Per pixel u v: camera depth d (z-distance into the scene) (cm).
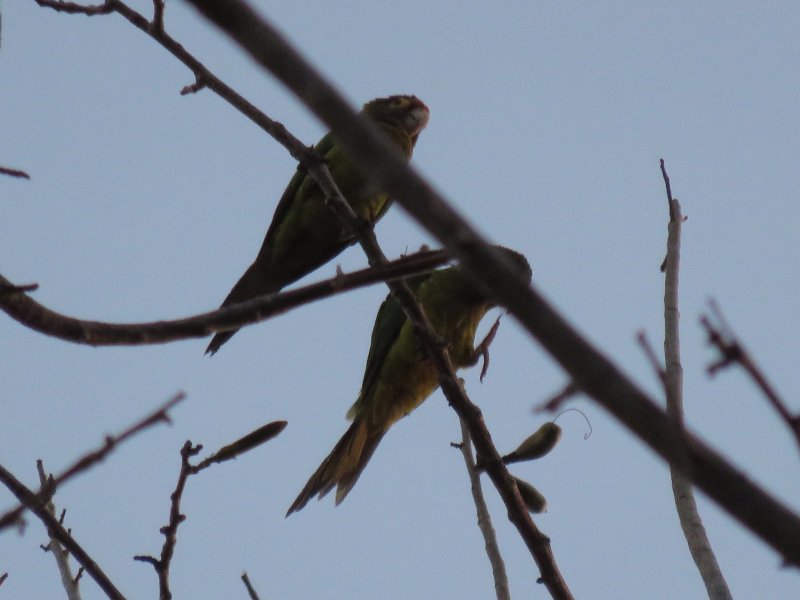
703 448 397
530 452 888
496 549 877
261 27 401
